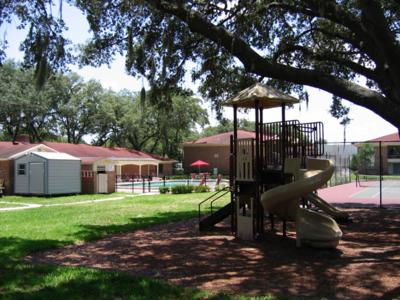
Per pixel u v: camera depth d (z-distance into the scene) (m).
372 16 7.57
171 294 5.63
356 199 22.73
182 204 19.20
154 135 58.75
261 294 5.75
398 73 7.68
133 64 12.41
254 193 10.66
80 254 8.66
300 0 10.36
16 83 48.59
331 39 14.48
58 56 9.07
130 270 7.23
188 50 12.82
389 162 56.12
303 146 11.45
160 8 9.18
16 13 9.08
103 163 34.81
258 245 9.52
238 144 10.99
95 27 11.85
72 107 52.47
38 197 24.36
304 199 12.79
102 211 16.31
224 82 14.30
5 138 55.47
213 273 7.02
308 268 7.31
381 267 7.33
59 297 5.52
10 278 6.46
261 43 13.50
